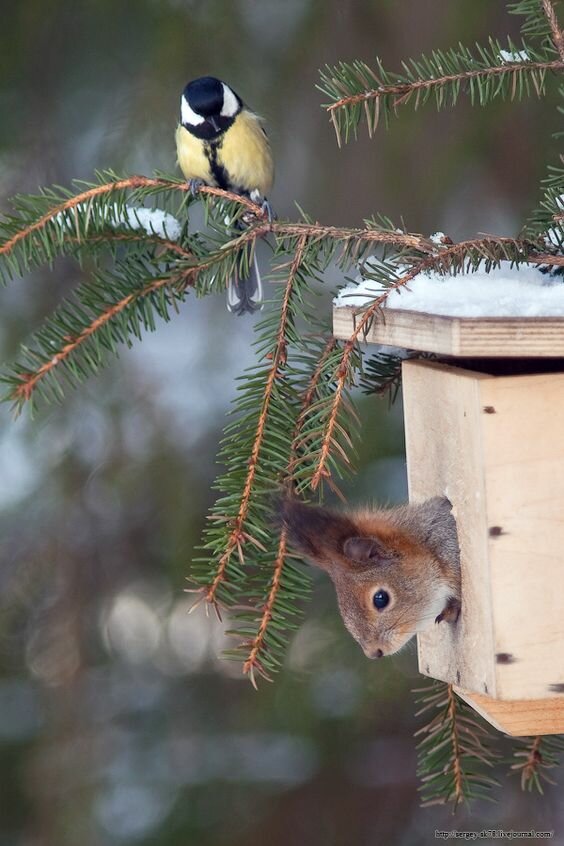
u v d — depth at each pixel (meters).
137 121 9.52
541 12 6.27
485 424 5.30
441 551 5.78
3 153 10.01
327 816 10.12
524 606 5.30
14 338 9.54
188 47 9.60
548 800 10.11
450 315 5.26
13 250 6.25
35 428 9.73
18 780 9.83
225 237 6.46
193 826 9.88
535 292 5.46
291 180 10.57
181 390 10.35
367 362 6.86
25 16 9.87
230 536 5.72
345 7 9.84
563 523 5.32
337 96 6.11
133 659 10.16
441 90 6.18
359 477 9.10
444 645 5.85
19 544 10.07
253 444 5.90
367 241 6.00
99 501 9.98
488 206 10.09
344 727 9.85
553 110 9.73
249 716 9.73
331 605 9.48
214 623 10.30
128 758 10.09
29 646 10.12
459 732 6.25
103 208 6.36
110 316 6.27
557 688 5.31
